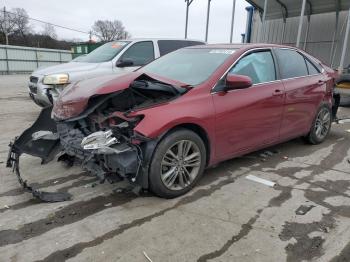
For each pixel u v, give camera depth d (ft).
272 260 8.91
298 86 16.49
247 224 10.59
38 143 14.16
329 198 12.45
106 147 10.97
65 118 12.92
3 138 19.74
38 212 11.14
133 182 11.65
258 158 16.55
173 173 12.07
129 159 11.15
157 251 9.21
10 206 11.53
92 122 12.72
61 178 13.82
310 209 11.59
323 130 19.26
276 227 10.44
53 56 130.41
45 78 22.36
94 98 12.39
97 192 12.61
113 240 9.68
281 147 18.48
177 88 12.32
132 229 10.23
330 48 51.13
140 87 12.34
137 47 27.07
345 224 10.67
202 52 15.49
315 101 17.84
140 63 26.55
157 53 27.63
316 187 13.39
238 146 14.15
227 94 13.33
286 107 15.89
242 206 11.71
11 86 55.36
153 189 11.74
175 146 12.05
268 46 15.97
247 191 12.89
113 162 11.18
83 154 11.87
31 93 25.98
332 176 14.52
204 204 11.81
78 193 12.53
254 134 14.64
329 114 19.35
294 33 56.24
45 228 10.23
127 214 11.07
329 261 8.91
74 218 10.80
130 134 11.42
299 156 17.02
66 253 9.09
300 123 17.17
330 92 19.17
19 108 30.25
